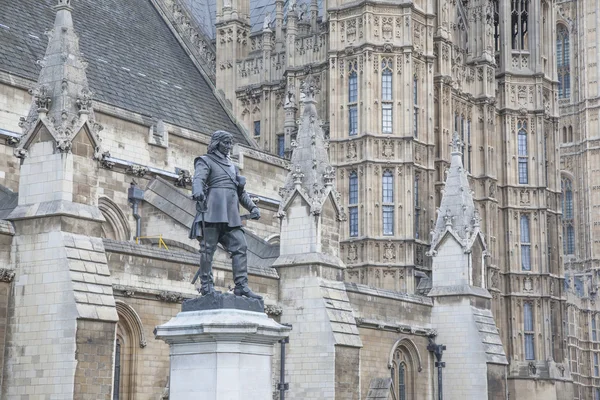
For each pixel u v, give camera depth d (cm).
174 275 4081
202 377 2256
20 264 3628
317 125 4769
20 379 3553
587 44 15838
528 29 7212
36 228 3619
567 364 7169
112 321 3569
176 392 2280
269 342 2330
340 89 6038
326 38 6259
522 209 7044
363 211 5844
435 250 5706
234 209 2414
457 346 5553
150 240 5019
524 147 7106
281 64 6594
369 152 5866
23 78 4716
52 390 3481
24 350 3566
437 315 5631
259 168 5878
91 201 3709
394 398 5278
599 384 13475
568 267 15388
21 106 4678
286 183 4703
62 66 3725
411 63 6028
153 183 5134
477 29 6994
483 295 5662
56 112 3662
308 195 4628
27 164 3691
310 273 4559
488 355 5488
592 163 15562
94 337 3519
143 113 5638
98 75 5584
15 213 3659
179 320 2309
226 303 2316
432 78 6212
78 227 3638
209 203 2394
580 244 15550
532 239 7031
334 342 4450
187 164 5472
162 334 2295
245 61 6738
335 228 4728
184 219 4941
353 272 5825
